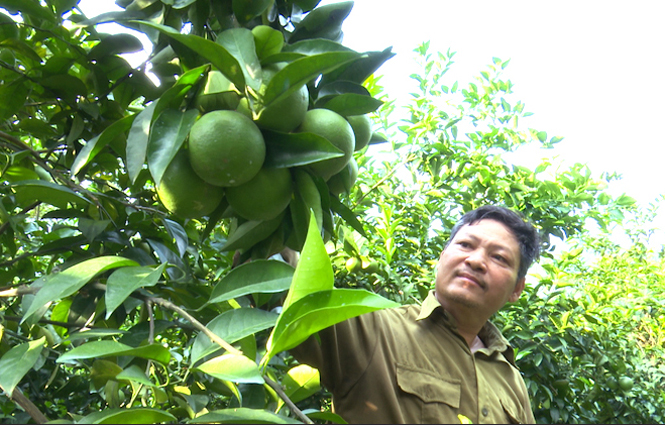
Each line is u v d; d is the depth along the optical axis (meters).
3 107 1.80
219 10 1.59
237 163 1.31
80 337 1.25
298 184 1.47
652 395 3.70
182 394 1.48
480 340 2.26
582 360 3.44
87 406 2.60
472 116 4.02
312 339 1.65
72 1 1.74
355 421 1.77
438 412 1.82
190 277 1.73
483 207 2.20
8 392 1.05
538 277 3.41
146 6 1.70
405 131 3.80
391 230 3.23
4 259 2.26
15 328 1.96
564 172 3.76
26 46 1.76
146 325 1.45
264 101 1.32
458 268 2.04
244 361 1.05
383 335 1.88
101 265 1.22
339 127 1.47
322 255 1.01
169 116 1.32
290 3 1.73
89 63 1.75
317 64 1.26
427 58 3.96
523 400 2.20
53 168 1.88
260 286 1.28
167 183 1.40
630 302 4.16
